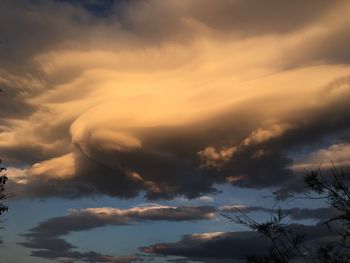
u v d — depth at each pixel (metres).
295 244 7.82
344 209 7.33
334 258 7.32
